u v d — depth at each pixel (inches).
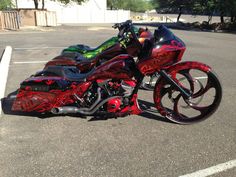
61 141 153.6
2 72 279.6
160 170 128.8
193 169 129.6
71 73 183.0
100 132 163.8
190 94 171.0
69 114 186.1
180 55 164.4
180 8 1531.7
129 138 157.3
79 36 665.6
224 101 216.1
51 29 908.6
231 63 362.3
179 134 163.0
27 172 127.0
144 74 168.2
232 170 129.0
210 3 1157.1
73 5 1718.8
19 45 494.0
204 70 165.9
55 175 125.1
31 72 297.9
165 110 177.3
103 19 1811.0
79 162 134.7
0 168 129.6
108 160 136.4
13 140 154.2
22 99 176.6
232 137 160.2
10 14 847.7
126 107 172.7
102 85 169.8
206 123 177.6
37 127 169.5
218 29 1103.6
